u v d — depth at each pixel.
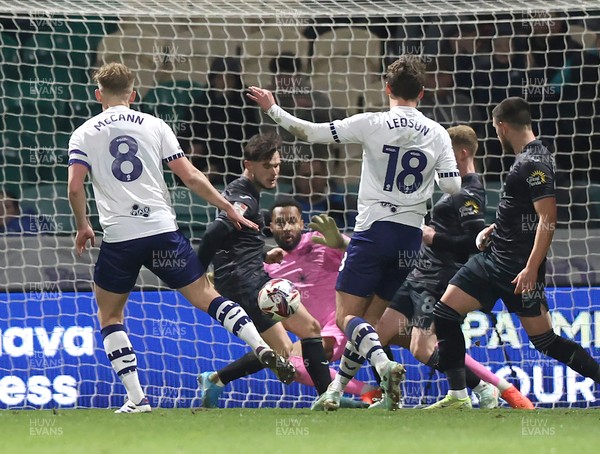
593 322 26.45
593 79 39.34
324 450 13.08
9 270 28.52
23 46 39.81
